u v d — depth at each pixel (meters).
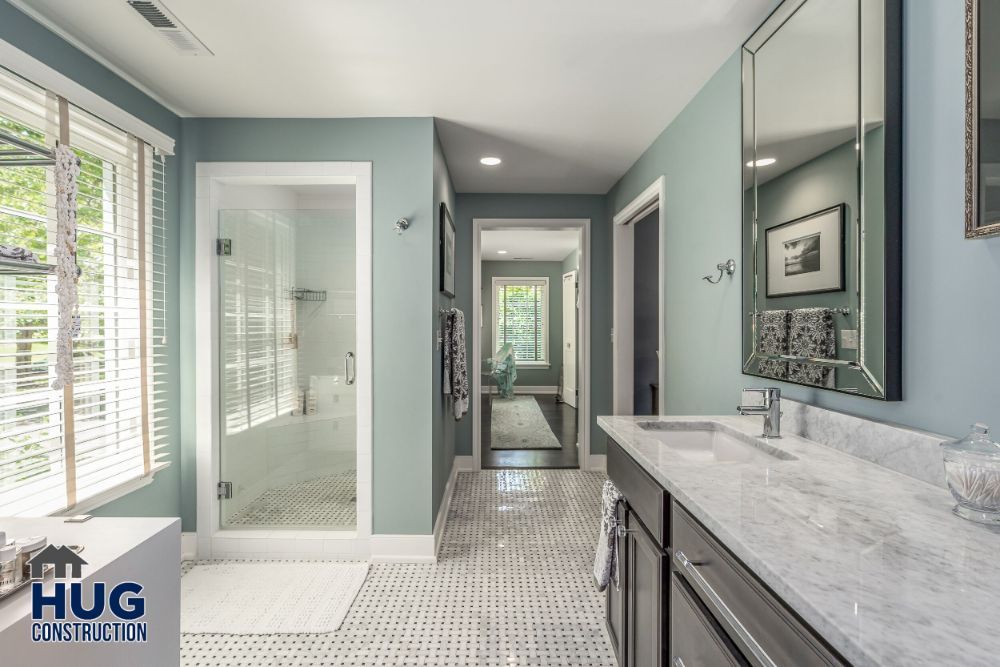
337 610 2.19
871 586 0.68
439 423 3.05
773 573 0.72
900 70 1.18
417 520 2.71
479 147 3.17
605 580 1.74
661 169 2.90
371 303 2.71
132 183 2.31
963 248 1.04
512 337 9.16
